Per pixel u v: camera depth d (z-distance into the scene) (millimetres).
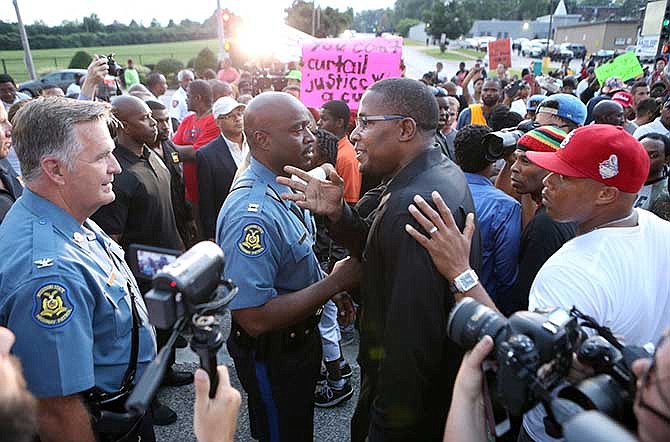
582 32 48438
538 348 996
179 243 3467
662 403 762
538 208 2445
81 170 1583
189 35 63781
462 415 1099
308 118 2135
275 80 9664
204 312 952
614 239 1529
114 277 1673
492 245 2398
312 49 4137
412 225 1609
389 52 3979
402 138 1778
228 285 1039
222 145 4242
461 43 66125
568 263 1535
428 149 1821
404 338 1581
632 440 696
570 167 1571
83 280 1511
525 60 45062
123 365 1657
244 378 2143
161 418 2943
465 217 1702
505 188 3145
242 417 3020
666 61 15680
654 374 786
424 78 13914
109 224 2951
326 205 1886
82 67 25875
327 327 3047
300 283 2121
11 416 729
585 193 1589
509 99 9609
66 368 1420
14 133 1565
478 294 1555
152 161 3281
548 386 974
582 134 1577
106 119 1695
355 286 2074
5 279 1424
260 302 1875
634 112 7531
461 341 1163
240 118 4199
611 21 43188
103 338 1604
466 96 9594
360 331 1914
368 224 2137
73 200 1615
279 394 2104
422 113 1770
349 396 3191
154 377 879
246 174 2123
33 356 1396
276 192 2062
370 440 1725
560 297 1515
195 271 944
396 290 1607
